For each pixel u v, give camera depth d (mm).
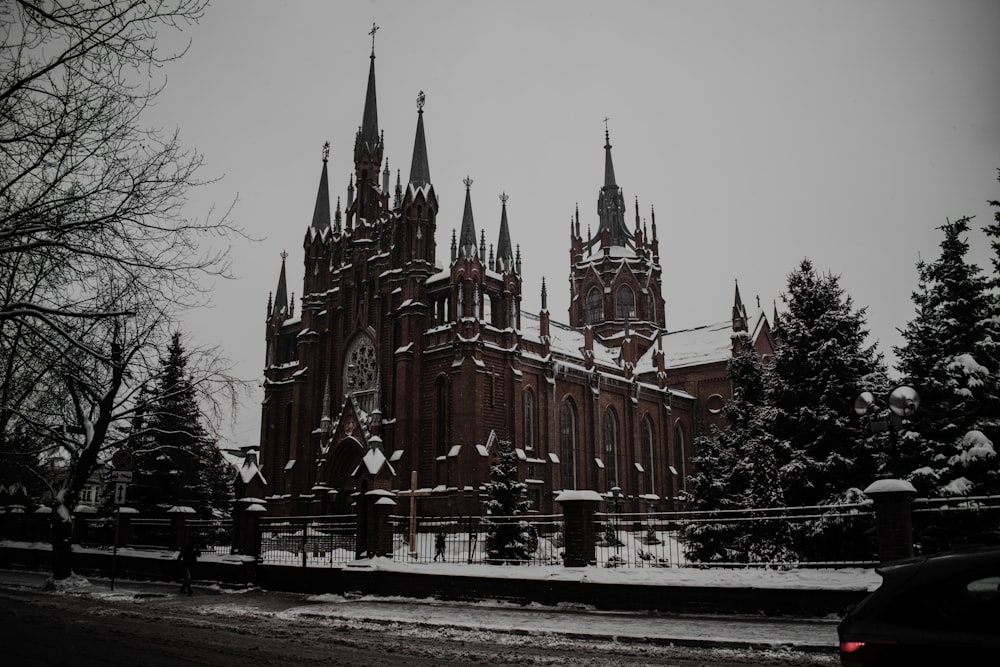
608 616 19875
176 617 20719
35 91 13609
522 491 42531
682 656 14078
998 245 29844
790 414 31828
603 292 101062
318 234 75188
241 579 30797
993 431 27266
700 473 37344
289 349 78188
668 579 20609
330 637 16609
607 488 74875
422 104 70000
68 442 31688
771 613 18688
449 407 61344
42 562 39844
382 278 68062
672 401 86688
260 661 13273
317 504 66500
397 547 37188
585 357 74625
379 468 51875
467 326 61219
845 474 29688
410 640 16359
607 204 109375
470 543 30688
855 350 32156
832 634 15516
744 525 30781
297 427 71125
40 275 16062
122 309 17766
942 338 29469
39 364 20594
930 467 27156
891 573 7586
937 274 30172
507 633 17438
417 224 66625
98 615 21109
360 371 68375
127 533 40625
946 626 6965
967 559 7250
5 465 39875
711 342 94375
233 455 90875
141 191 14797
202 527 42000
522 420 63344
